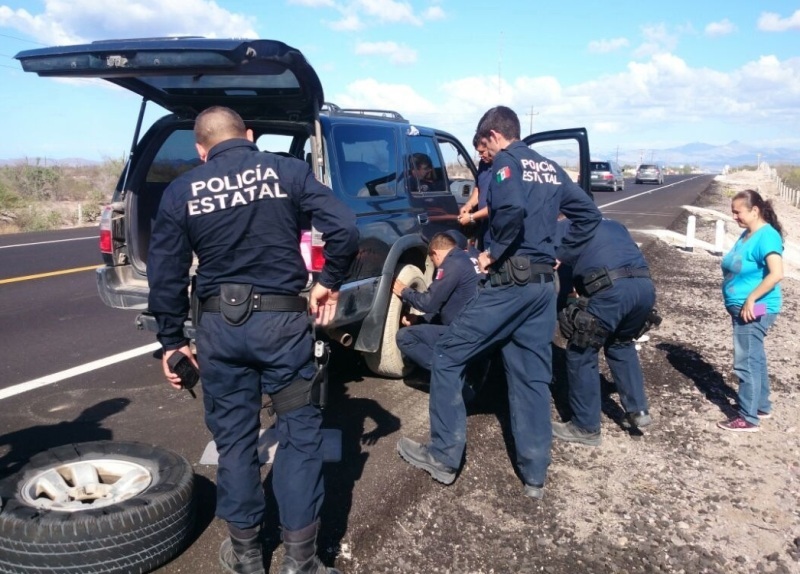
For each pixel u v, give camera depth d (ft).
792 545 11.55
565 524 11.98
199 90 15.24
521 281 12.23
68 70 13.06
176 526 10.08
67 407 16.52
